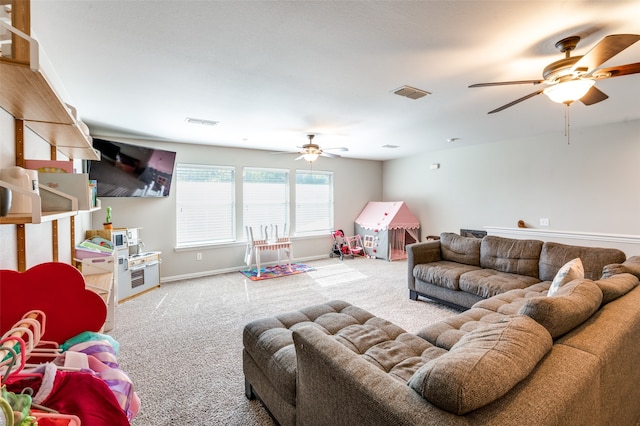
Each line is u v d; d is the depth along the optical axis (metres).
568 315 1.22
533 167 4.81
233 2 1.52
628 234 3.91
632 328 1.38
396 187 7.25
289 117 3.57
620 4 1.56
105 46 1.93
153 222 4.78
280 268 5.69
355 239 7.01
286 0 1.51
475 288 3.14
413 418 0.86
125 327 3.06
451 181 6.01
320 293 4.20
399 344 1.77
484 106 3.21
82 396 0.80
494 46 1.98
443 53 2.07
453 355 1.00
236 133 4.38
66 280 1.12
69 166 1.82
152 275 4.39
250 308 3.63
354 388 1.05
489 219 5.41
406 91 2.75
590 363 1.05
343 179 7.04
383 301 3.86
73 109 1.70
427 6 1.57
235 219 5.55
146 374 2.23
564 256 2.99
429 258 3.98
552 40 1.91
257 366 1.85
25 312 1.07
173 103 3.04
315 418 1.28
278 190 6.11
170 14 1.61
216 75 2.39
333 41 1.91
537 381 0.95
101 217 4.37
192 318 3.31
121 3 1.51
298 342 1.38
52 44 1.90
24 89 1.13
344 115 3.51
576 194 4.37
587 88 1.99
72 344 1.07
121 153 4.11
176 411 1.84
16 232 1.50
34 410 0.73
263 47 1.97
